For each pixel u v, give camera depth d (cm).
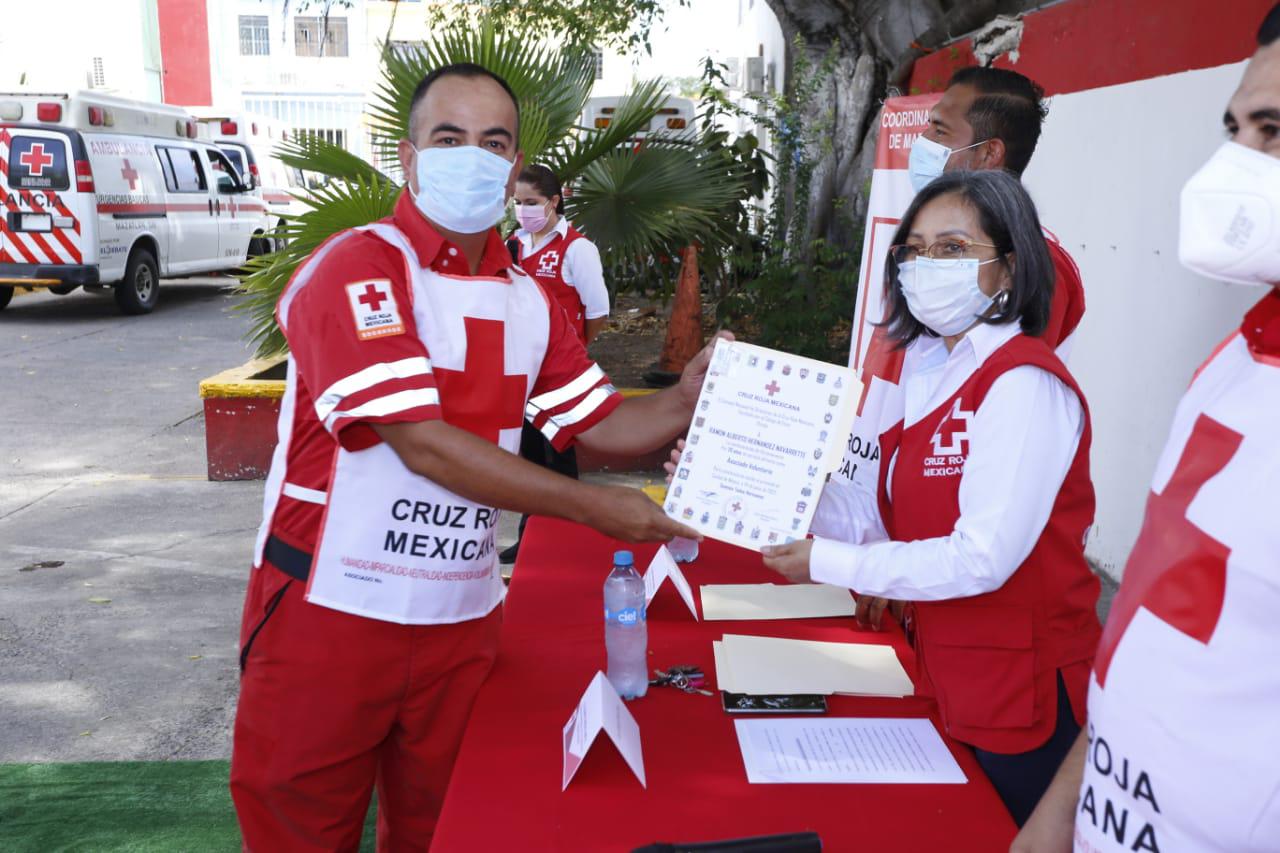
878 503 203
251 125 1741
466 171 195
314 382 192
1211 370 106
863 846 160
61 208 1209
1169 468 105
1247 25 368
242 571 512
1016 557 169
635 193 760
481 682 217
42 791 316
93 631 440
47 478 671
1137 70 452
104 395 909
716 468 196
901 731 195
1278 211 98
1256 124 102
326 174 680
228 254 1555
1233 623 95
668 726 198
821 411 195
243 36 2927
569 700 208
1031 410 169
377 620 202
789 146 995
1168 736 99
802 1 972
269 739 209
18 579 500
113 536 561
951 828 165
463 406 205
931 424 184
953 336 188
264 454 662
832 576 185
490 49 681
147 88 2761
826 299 847
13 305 1449
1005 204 175
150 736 353
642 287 1046
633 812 169
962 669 183
